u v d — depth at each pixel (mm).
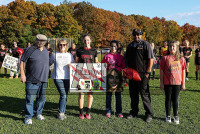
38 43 3732
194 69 13328
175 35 98438
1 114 4172
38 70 3674
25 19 53062
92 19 59875
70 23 53906
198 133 3264
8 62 9008
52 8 56594
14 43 9234
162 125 3621
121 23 74812
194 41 109500
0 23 47562
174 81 3672
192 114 4215
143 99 3871
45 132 3297
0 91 6422
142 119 3971
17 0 52875
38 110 3949
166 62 3756
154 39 86000
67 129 3436
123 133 3279
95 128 3486
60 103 3975
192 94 6070
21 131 3318
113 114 4289
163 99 5484
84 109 4668
